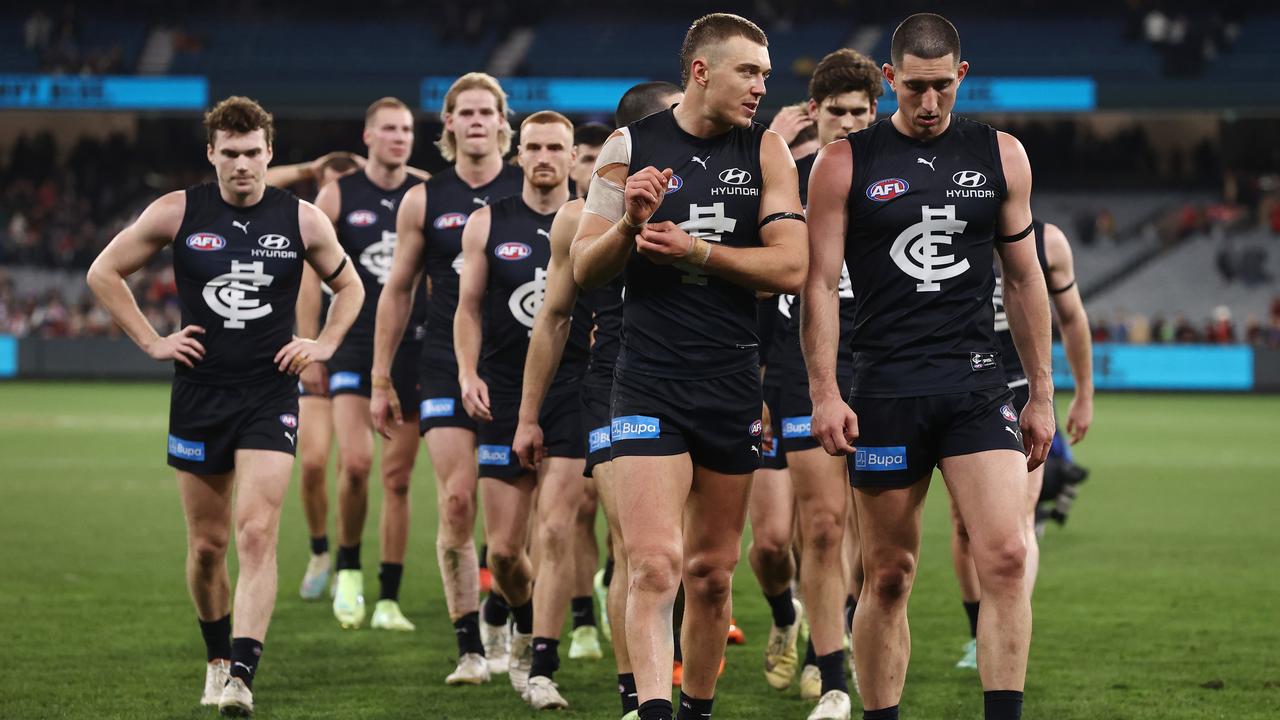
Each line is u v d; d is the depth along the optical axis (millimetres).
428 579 34781
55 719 20344
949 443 16766
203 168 154875
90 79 134500
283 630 28078
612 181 16938
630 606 16281
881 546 17250
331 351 22047
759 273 16156
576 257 16688
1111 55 145750
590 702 21781
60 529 42219
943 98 16688
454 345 23906
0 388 114062
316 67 147500
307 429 31672
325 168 35156
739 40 16609
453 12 151125
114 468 59969
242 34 151750
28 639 26438
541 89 133125
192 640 26375
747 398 17062
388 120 31875
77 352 125375
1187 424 87812
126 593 31516
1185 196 147750
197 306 21375
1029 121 152250
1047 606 30641
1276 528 44125
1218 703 21641
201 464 21375
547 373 19750
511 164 26750
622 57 149250
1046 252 23234
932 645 26422
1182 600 31359
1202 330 130875
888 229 16891
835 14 154125
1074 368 23859
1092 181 149750
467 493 23891
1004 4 153250
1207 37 140125
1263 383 120188
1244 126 151875
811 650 22328
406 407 30031
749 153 17016
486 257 23250
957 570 24094
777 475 22547
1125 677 23547
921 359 16828
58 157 156500
